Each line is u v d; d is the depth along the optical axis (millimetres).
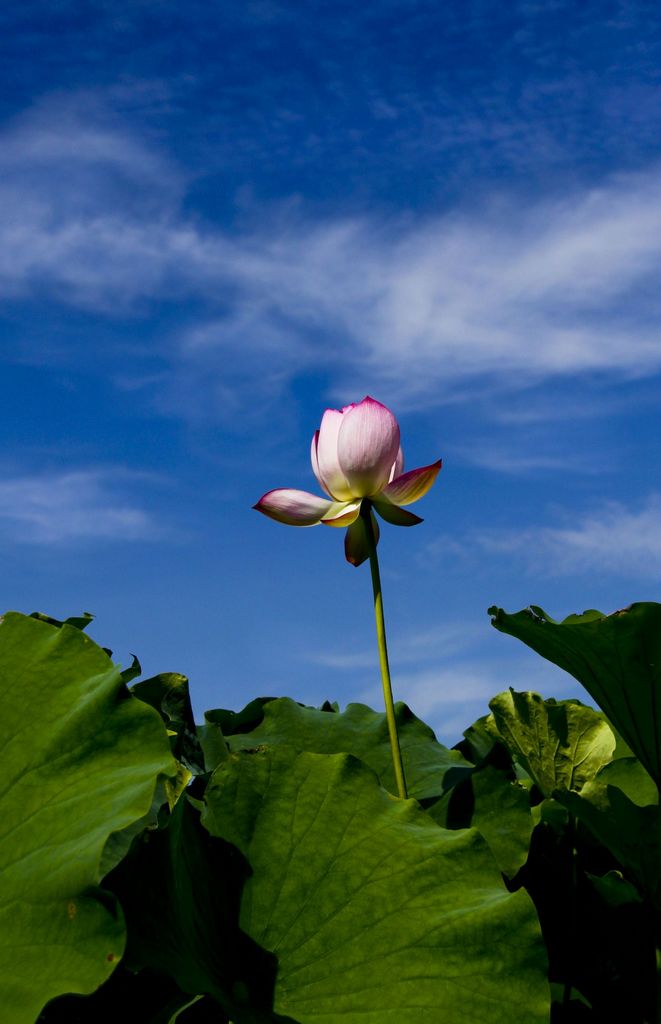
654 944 1944
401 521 2107
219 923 1786
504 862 1991
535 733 2047
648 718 1875
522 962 1729
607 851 2086
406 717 2236
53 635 1783
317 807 1838
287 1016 1717
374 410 2084
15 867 1643
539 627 1877
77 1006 1796
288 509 2098
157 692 2156
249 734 2219
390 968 1738
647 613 1809
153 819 1919
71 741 1712
